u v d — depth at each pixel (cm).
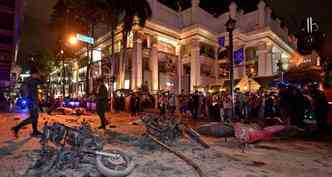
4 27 1661
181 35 3244
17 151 509
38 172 374
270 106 1229
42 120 1148
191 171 412
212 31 3275
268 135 704
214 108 1323
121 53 2842
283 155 536
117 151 400
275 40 3366
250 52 3409
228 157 512
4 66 1731
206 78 3259
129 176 378
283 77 1469
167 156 516
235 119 1232
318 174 404
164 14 3178
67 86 4553
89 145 401
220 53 3466
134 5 2452
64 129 404
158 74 3038
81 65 4047
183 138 715
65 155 395
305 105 1016
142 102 1672
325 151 580
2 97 1934
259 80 1850
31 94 678
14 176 361
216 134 750
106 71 3259
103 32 3450
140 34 2770
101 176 369
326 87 977
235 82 2039
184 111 1622
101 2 2478
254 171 416
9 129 830
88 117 1400
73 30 2998
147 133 633
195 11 3281
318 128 880
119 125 1012
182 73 3294
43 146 408
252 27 3466
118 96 2170
